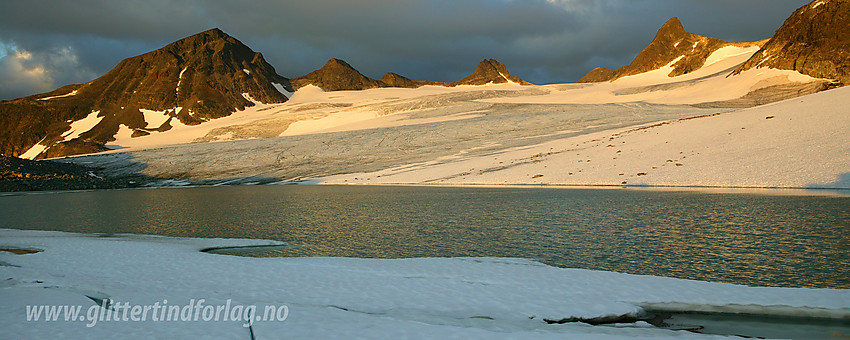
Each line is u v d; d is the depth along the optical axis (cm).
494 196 3553
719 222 2084
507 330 895
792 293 1095
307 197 4122
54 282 1280
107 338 852
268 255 1756
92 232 2448
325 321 937
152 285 1244
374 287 1204
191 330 895
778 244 1636
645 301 1073
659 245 1705
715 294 1101
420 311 1022
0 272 1414
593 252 1641
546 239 1898
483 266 1429
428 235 2092
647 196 3106
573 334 870
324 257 1631
